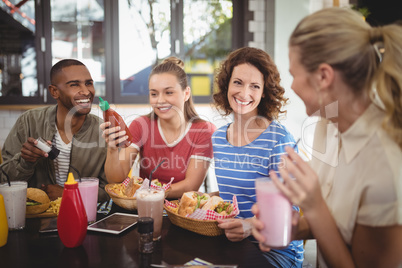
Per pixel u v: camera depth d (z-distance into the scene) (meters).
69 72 1.79
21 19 3.72
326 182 1.06
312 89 0.94
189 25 4.13
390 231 0.84
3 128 3.72
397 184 0.83
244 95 1.55
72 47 3.89
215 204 1.25
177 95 1.86
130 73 4.05
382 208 0.85
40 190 1.37
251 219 1.26
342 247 0.90
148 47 4.06
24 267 0.94
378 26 0.92
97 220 1.31
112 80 3.99
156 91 1.85
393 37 0.87
